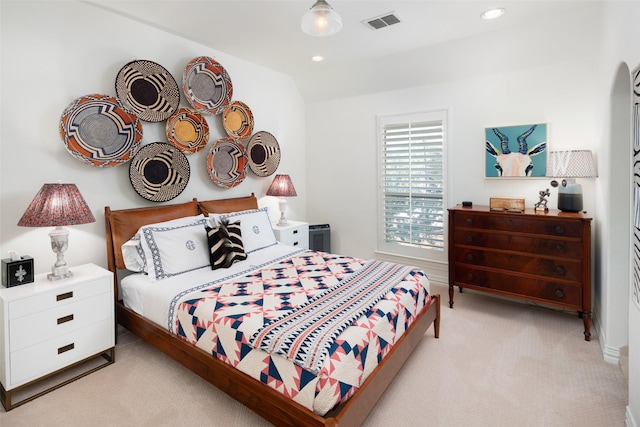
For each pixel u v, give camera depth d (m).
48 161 2.47
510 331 2.82
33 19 2.36
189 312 2.06
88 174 2.70
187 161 3.30
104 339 2.38
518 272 2.96
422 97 3.82
